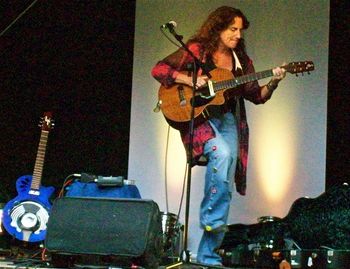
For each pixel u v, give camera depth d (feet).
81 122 18.02
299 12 17.07
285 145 16.80
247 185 16.80
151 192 17.26
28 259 14.29
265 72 15.80
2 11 18.19
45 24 18.24
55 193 17.79
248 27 17.11
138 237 11.95
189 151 13.71
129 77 18.10
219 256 14.87
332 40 17.33
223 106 16.10
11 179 17.94
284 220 15.62
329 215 15.28
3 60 18.19
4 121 18.11
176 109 15.67
